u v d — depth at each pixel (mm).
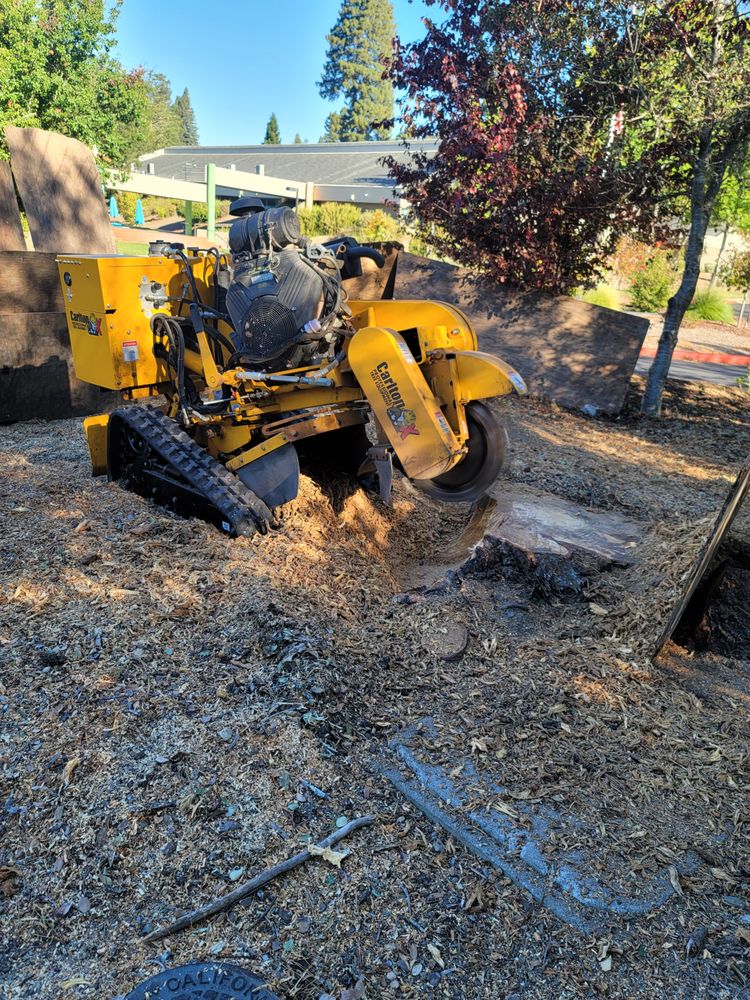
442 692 3787
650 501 6504
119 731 3213
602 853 2893
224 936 2516
